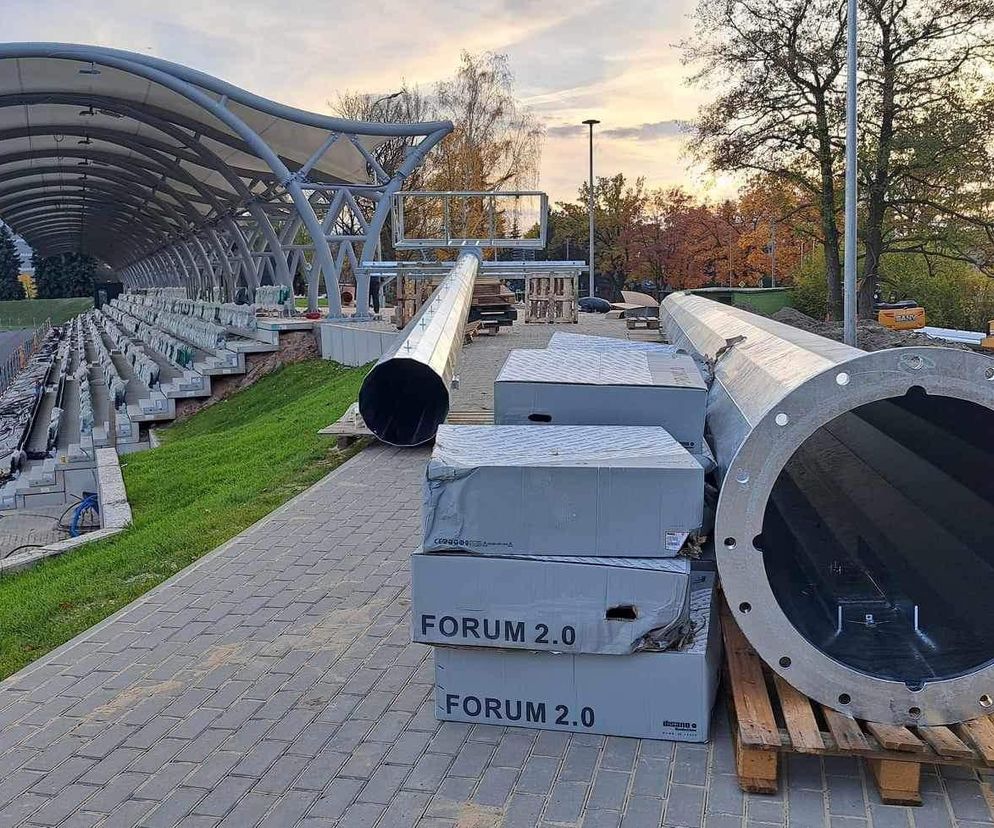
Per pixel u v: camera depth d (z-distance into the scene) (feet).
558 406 17.11
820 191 97.86
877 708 11.41
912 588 13.50
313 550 22.57
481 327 69.05
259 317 95.35
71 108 96.12
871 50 87.51
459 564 12.83
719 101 97.71
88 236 324.39
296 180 85.25
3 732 14.24
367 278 88.58
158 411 77.10
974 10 82.74
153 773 12.84
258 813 11.74
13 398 103.81
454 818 11.41
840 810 11.21
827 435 17.40
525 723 13.44
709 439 17.40
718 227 191.11
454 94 146.41
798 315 97.19
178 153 113.50
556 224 213.05
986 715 11.50
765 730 11.38
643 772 12.19
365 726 13.83
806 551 14.76
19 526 50.60
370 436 35.17
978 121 84.53
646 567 12.39
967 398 10.81
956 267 132.98
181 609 19.11
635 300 123.54
